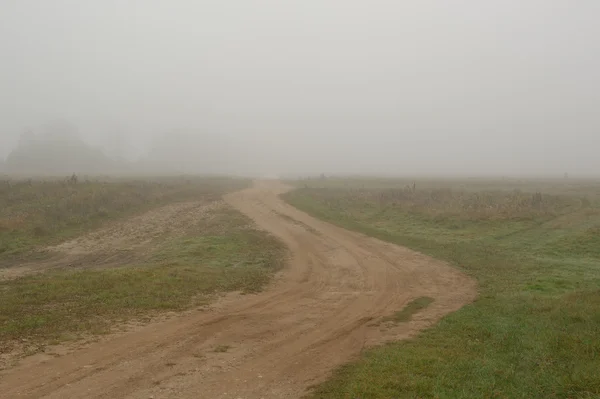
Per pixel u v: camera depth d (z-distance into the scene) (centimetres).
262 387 683
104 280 1340
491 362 767
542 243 2012
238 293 1324
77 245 2138
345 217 2875
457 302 1253
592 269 1567
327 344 900
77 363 755
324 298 1298
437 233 2364
